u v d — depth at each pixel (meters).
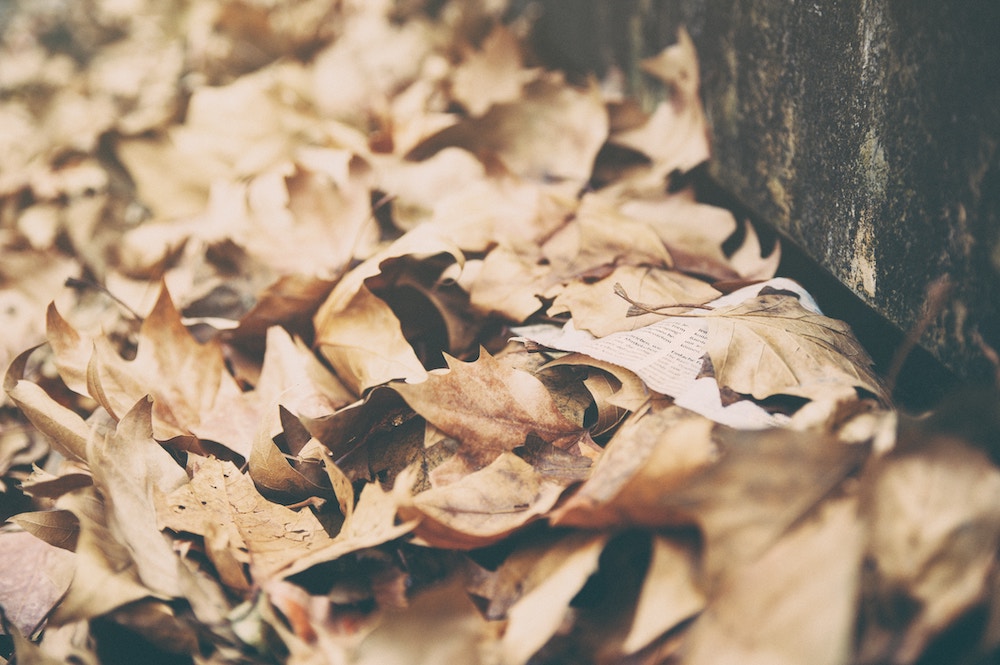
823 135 0.79
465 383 0.71
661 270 0.82
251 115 1.12
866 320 0.77
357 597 0.66
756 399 0.69
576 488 0.66
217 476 0.70
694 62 0.91
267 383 0.77
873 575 0.58
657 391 0.69
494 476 0.67
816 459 0.60
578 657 0.62
